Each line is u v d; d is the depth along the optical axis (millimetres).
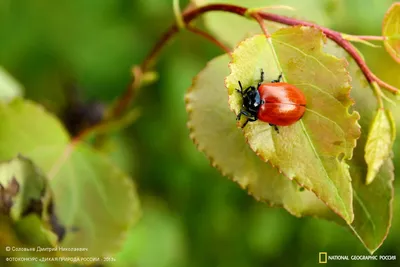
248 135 174
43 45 362
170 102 371
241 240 375
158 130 374
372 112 185
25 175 203
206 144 194
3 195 201
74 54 364
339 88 173
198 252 372
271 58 177
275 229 370
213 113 194
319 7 218
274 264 370
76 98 268
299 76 176
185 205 377
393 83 195
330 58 174
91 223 216
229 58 197
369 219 186
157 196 378
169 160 381
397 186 329
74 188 218
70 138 220
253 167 192
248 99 173
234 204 378
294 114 172
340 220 189
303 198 190
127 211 218
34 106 216
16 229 202
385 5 274
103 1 366
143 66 219
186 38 373
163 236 355
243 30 212
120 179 219
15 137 217
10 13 357
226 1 215
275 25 191
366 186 186
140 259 333
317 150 173
